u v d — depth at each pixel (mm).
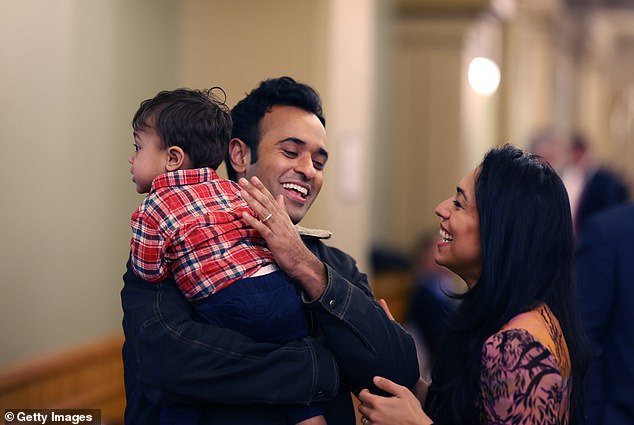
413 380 2799
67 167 5590
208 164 2748
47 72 5348
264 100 3084
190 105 2725
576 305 2848
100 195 5973
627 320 4105
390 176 12969
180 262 2555
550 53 18484
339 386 2783
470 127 13352
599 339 4137
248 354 2500
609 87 28500
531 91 16734
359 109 8070
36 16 5230
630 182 25938
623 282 4117
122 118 6180
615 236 4168
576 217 8805
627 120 29734
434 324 7363
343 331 2641
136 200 6434
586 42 22312
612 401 4094
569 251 2830
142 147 2727
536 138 10375
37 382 5266
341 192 7656
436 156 12844
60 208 5535
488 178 2818
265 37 7227
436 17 12656
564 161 10414
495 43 14305
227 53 7273
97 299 5996
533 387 2543
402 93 12875
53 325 5496
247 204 2676
